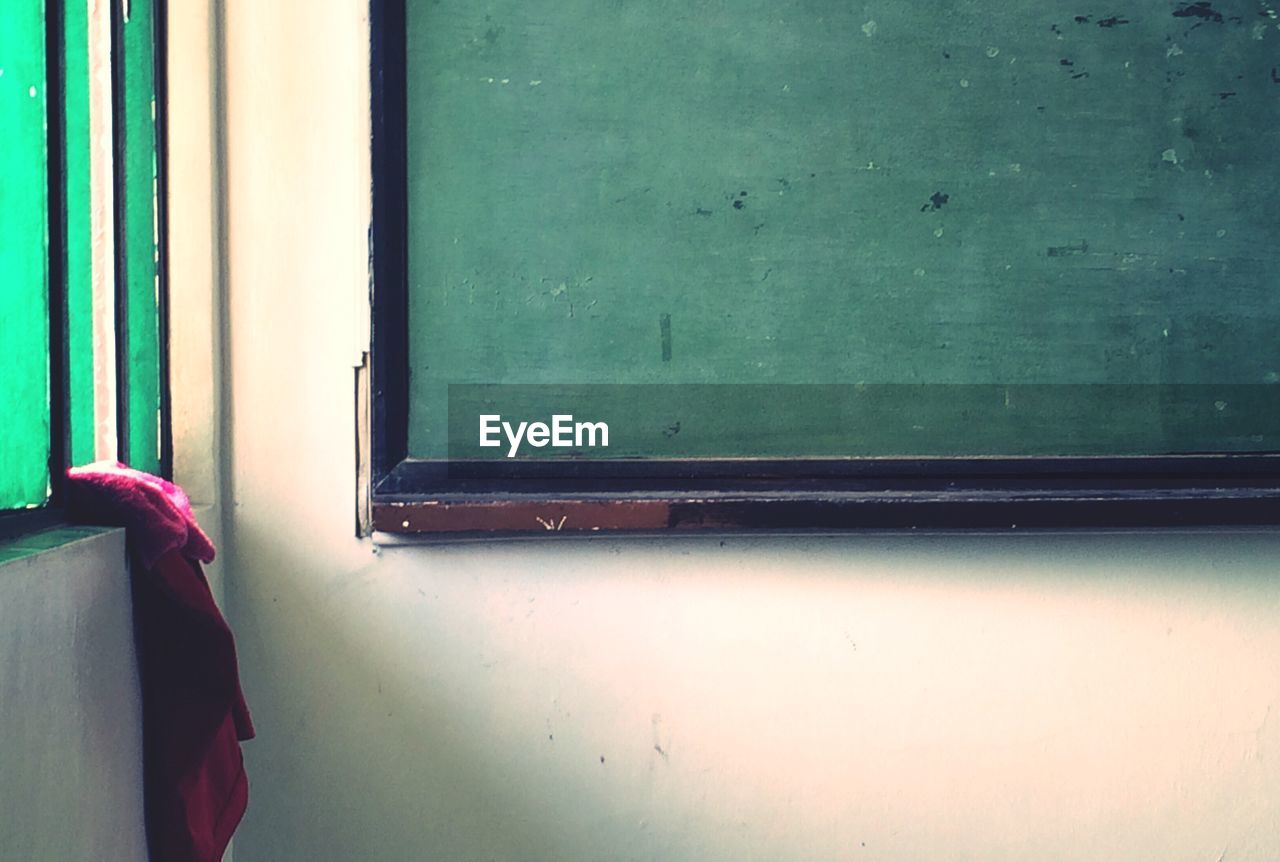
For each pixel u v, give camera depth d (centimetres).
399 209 198
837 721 207
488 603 203
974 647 208
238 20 197
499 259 200
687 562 204
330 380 200
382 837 203
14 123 152
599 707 204
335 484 200
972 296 206
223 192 198
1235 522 205
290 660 201
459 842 204
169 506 167
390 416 198
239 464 199
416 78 198
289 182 198
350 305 200
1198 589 210
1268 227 209
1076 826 210
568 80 200
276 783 201
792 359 204
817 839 207
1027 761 209
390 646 202
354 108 198
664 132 201
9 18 151
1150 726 210
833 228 204
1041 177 206
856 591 206
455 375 200
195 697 167
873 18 204
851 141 204
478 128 199
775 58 203
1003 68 205
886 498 202
